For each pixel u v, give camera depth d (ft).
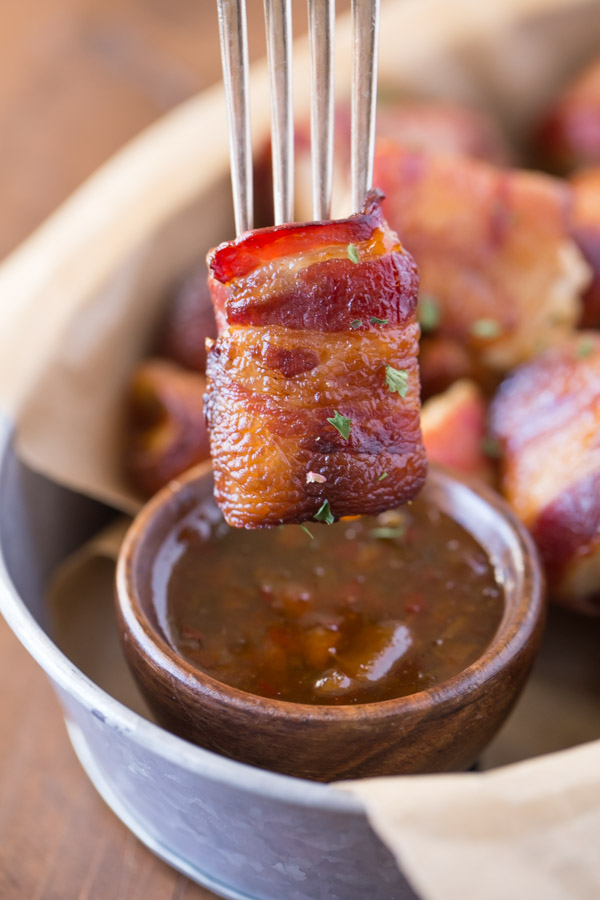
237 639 1.04
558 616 1.26
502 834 0.87
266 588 1.07
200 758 0.92
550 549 1.20
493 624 1.05
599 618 1.25
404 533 1.11
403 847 0.87
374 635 1.04
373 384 0.96
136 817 1.07
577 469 1.20
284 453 0.96
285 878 0.98
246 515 0.98
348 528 1.11
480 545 1.10
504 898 0.87
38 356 1.29
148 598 1.06
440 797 0.88
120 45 2.15
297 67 1.56
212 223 1.46
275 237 0.94
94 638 1.24
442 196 1.35
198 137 1.48
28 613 1.02
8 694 1.18
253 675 1.02
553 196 1.37
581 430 1.22
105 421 1.33
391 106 1.56
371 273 0.95
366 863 0.94
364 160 0.97
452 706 0.97
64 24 2.22
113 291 1.36
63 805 1.10
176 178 1.44
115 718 0.94
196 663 1.02
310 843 0.93
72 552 1.32
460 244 1.35
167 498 1.10
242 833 0.96
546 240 1.36
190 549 1.10
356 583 1.08
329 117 0.96
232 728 0.97
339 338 0.95
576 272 1.37
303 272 0.94
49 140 1.88
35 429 1.26
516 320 1.35
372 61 0.94
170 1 2.30
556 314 1.37
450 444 1.25
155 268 1.40
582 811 0.88
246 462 0.96
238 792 0.91
